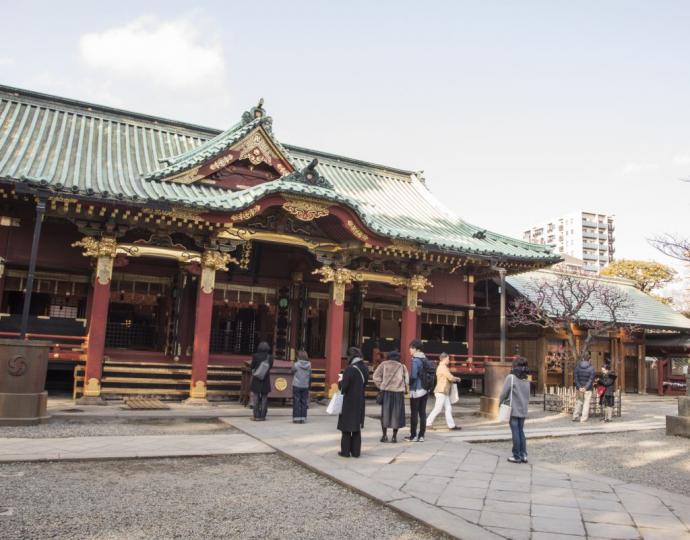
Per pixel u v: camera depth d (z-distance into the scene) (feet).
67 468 27.63
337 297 64.23
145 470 28.09
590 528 20.90
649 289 167.84
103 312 51.37
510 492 25.72
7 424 38.17
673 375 114.11
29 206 54.03
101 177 55.16
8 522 19.47
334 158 94.89
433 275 79.82
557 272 110.93
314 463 29.99
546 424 53.21
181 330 66.54
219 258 56.65
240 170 63.67
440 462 31.71
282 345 73.05
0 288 53.67
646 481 31.30
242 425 42.80
